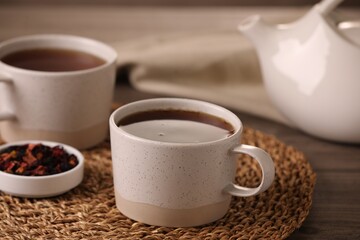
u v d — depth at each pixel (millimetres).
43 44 798
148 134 640
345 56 761
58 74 720
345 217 683
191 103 674
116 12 1245
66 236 627
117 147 632
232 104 882
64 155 706
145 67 942
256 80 976
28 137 743
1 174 669
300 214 666
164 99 675
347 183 739
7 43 780
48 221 648
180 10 1260
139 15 1235
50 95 726
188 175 620
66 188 680
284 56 801
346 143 811
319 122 791
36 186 668
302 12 1161
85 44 799
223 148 623
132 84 938
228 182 640
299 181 726
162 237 628
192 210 632
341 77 763
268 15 1225
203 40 1010
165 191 624
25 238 624
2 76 722
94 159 748
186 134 644
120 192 646
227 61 969
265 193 702
